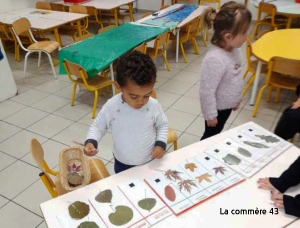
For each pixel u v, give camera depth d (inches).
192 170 41.6
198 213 34.9
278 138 48.2
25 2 199.5
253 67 114.8
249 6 224.7
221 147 46.3
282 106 114.6
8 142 97.2
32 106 120.3
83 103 122.0
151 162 43.7
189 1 228.7
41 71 154.2
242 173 40.7
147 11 276.2
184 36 161.2
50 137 99.5
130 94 38.3
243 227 33.2
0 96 122.8
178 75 147.0
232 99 63.6
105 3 203.8
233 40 54.9
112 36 132.8
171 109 116.1
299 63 89.0
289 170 38.6
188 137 98.3
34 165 86.4
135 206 35.9
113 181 40.2
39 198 74.4
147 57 38.2
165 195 37.4
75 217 34.4
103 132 47.3
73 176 49.3
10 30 157.0
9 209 71.3
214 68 56.9
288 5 176.6
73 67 105.3
